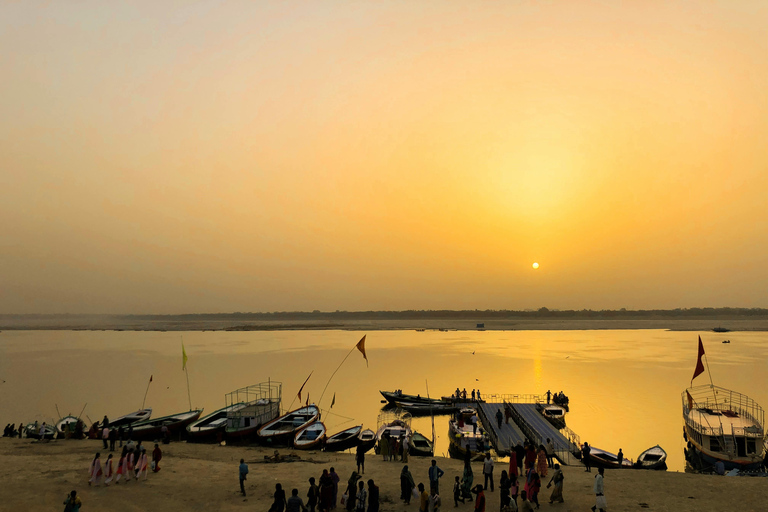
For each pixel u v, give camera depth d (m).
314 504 22.58
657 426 56.28
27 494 26.72
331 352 137.88
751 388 77.94
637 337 188.62
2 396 75.75
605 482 29.94
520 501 25.25
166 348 150.88
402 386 84.06
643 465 40.44
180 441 50.78
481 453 41.03
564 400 67.50
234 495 27.52
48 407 68.31
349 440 45.66
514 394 76.50
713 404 65.00
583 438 51.47
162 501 26.42
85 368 105.94
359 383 87.06
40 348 152.75
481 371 99.44
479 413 62.25
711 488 28.33
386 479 30.70
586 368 101.81
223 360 119.06
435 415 66.75
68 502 22.31
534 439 48.34
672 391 76.38
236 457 38.53
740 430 42.12
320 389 81.81
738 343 157.75
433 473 24.25
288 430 49.09
